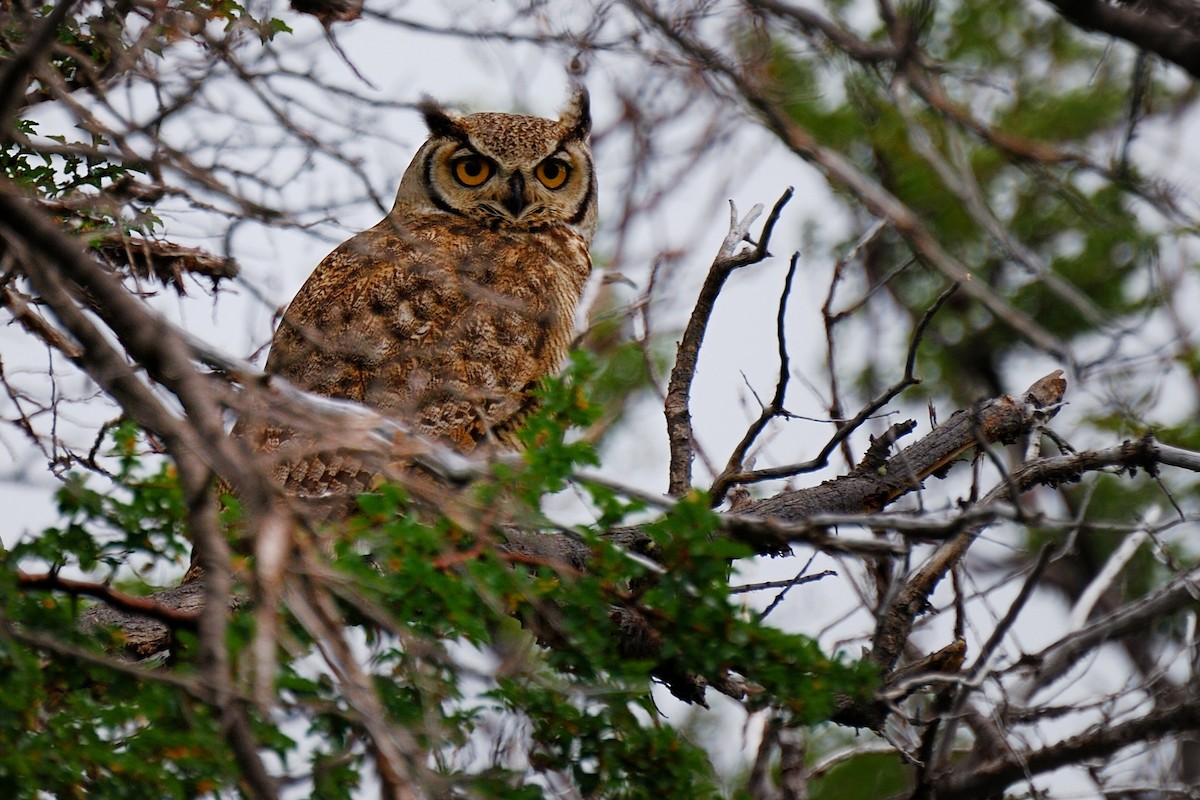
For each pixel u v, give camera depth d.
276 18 9.41
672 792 8.50
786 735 10.49
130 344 6.59
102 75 10.13
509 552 8.52
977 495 10.69
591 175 16.12
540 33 9.31
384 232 15.20
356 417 7.78
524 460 8.27
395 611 8.04
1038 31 17.72
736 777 11.70
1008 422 11.28
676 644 8.46
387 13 8.92
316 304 13.09
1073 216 16.27
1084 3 7.45
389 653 8.02
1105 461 10.62
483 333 13.07
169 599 8.87
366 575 7.94
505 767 7.94
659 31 9.38
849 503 10.93
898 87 8.74
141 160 7.74
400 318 12.95
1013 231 17.08
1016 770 10.66
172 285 11.29
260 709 5.72
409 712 7.71
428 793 6.32
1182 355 15.54
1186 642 11.26
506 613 8.55
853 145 17.03
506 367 13.05
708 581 8.25
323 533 8.23
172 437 6.01
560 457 8.15
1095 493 17.66
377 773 6.73
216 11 10.11
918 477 11.07
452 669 7.43
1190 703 10.60
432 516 8.42
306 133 8.27
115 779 7.54
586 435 12.42
